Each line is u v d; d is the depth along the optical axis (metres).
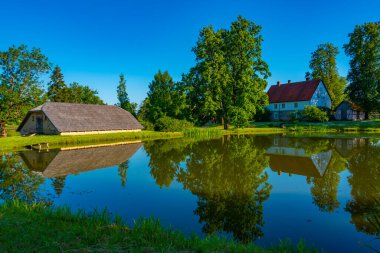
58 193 11.84
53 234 6.38
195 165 17.69
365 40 50.91
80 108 38.78
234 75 46.62
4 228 6.62
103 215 8.00
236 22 45.31
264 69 46.12
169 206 10.27
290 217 9.12
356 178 13.88
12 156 21.34
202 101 45.31
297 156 20.36
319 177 14.22
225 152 22.84
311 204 10.33
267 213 9.51
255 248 6.20
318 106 62.09
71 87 72.62
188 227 8.40
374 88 49.81
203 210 9.84
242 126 45.66
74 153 23.02
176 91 48.19
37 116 36.34
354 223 8.59
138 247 5.85
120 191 12.14
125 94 78.94
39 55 36.03
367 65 49.94
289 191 11.95
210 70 43.97
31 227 6.75
